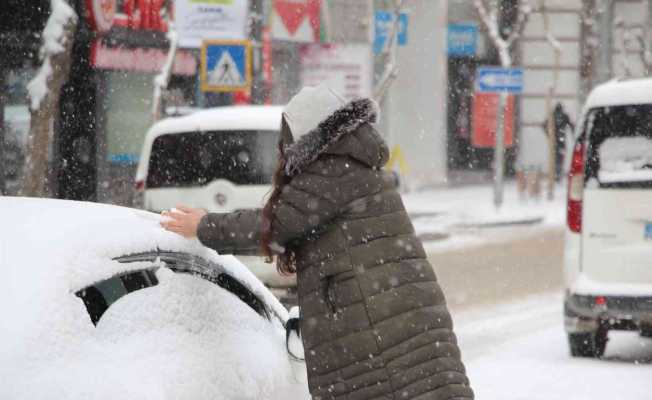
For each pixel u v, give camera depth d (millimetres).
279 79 59250
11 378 7500
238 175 27156
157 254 9188
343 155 9852
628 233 22562
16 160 44375
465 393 9750
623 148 22703
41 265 8203
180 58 51656
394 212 9984
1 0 43438
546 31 77250
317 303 9797
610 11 63000
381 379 9633
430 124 80875
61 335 7918
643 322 22438
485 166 87438
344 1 58312
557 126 78375
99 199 47062
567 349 24531
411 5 79875
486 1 82938
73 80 45594
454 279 37469
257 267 25328
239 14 46062
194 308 9258
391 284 9742
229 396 8961
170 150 27750
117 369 8109
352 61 58469
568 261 23047
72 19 32469
